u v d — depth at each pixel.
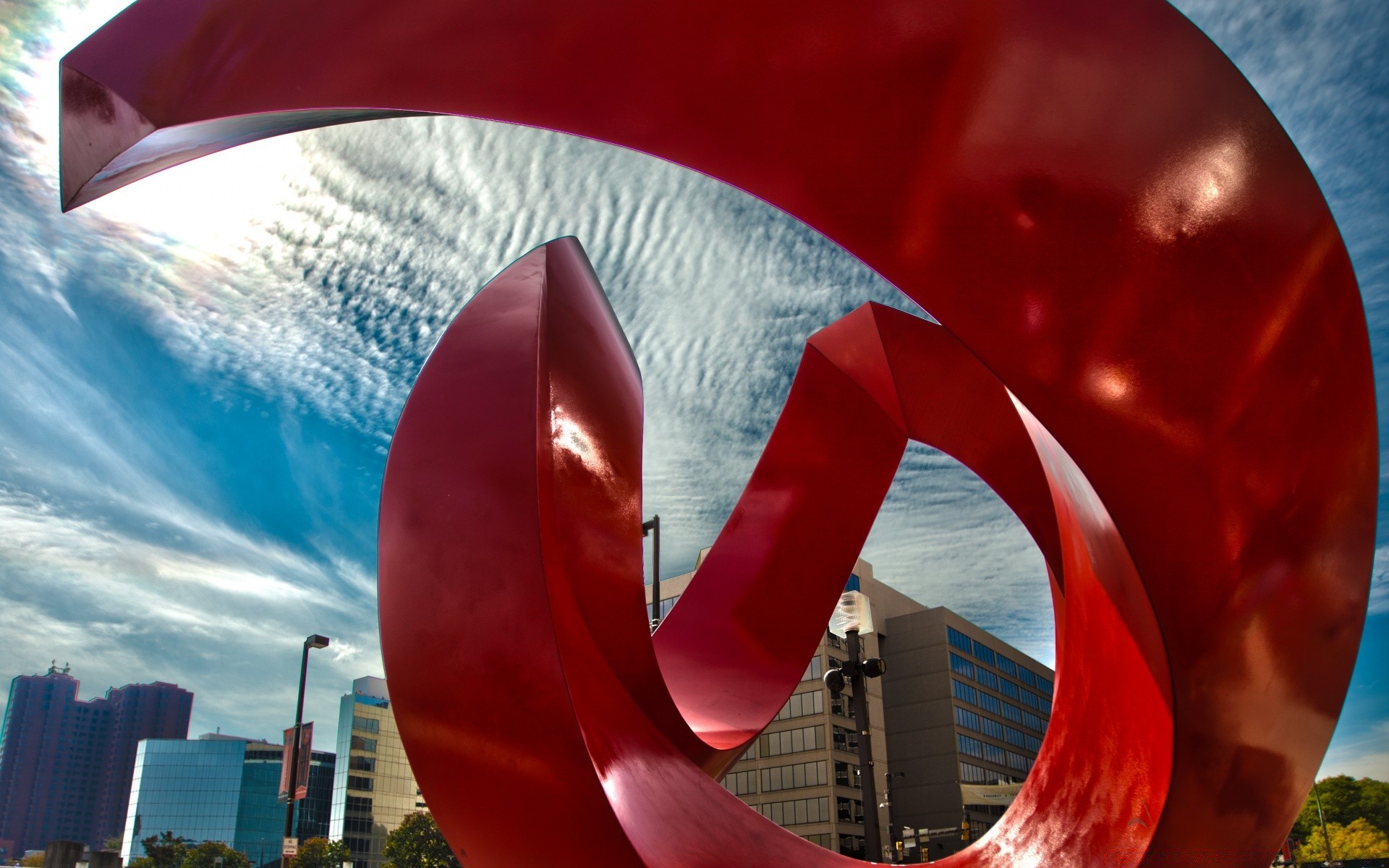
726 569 8.53
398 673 4.51
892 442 8.38
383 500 4.80
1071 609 5.48
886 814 55.41
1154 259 3.61
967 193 3.66
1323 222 3.72
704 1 3.80
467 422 4.73
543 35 3.99
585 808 4.04
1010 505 7.41
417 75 4.17
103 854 26.53
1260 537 3.75
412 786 90.12
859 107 3.70
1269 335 3.65
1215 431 3.68
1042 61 3.60
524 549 4.32
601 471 5.62
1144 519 3.73
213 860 64.88
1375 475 3.99
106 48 4.77
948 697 62.75
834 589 8.38
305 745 21.66
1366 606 4.09
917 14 3.64
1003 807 63.94
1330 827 50.66
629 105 3.90
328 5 4.38
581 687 4.57
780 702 7.70
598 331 5.99
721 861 4.41
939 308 3.68
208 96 4.53
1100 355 3.66
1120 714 4.62
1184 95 3.59
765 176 3.78
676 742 6.15
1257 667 3.87
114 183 5.15
